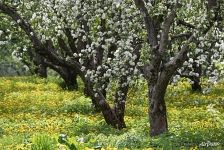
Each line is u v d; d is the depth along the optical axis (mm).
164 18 19375
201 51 18672
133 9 19312
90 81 21562
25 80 46719
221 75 19359
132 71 20312
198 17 18453
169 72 18391
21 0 21375
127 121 23359
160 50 18141
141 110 26734
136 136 17922
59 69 38562
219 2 18516
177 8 18516
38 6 21500
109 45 19906
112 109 22000
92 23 20312
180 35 19141
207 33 18266
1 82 45219
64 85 40375
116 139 17922
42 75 49875
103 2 20000
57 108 28297
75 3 20000
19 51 24375
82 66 21125
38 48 20656
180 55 18188
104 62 21000
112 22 19750
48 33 20969
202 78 21703
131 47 19234
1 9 20219
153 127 19031
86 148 15438
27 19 21672
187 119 23375
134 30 19500
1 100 32844
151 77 18656
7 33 24047
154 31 18531
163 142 17062
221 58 18688
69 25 21109
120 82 20859
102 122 22406
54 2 21047
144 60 19094
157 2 19125
